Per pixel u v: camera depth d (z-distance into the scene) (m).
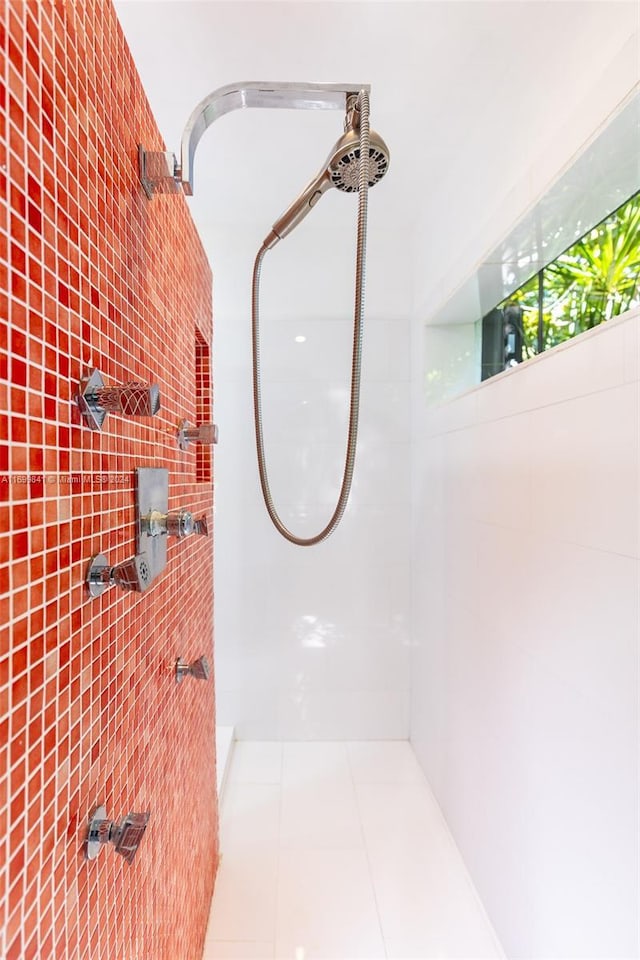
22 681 0.37
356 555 1.95
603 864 0.75
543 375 0.94
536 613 0.96
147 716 0.71
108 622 0.55
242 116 1.27
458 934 1.17
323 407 1.93
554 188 0.91
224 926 1.19
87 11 0.49
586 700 0.80
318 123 1.30
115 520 0.57
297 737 1.96
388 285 1.92
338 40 1.04
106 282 0.55
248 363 1.92
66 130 0.45
